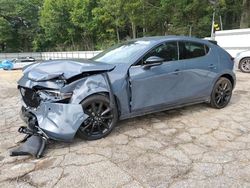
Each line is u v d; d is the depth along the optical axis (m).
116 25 29.41
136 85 3.87
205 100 4.94
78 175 2.76
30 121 3.47
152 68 4.00
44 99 3.37
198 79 4.64
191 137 3.71
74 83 3.37
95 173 2.79
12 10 47.38
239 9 24.39
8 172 2.84
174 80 4.28
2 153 3.31
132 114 3.97
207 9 21.28
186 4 23.17
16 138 3.81
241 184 2.56
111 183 2.61
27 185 2.61
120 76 3.75
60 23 39.97
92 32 36.00
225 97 5.17
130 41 4.71
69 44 42.34
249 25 20.19
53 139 3.27
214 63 4.88
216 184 2.56
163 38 4.34
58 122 3.21
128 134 3.84
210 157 3.11
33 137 3.38
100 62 3.94
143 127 4.12
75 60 3.93
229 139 3.63
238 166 2.89
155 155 3.18
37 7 49.00
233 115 4.69
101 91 3.53
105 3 25.08
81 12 34.75
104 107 3.67
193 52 4.64
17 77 13.94
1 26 45.41
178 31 23.86
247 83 7.86
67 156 3.19
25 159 3.13
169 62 4.25
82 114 3.34
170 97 4.30
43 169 2.89
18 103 6.24
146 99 4.01
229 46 12.11
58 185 2.59
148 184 2.58
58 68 3.49
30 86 3.45
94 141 3.61
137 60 3.92
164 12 24.11
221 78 5.04
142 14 23.84
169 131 3.95
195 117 4.59
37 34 47.84
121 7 23.47
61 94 3.27
